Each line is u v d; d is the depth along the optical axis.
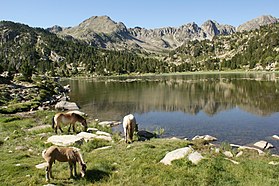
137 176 14.66
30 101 56.12
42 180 14.27
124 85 114.44
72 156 14.73
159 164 16.41
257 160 18.28
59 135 25.33
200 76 175.12
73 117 28.95
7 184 13.74
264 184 13.13
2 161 17.84
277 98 58.81
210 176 14.20
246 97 62.56
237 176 14.31
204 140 27.50
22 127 31.98
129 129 25.33
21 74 91.75
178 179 14.02
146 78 170.88
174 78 160.00
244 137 29.84
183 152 17.25
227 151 22.08
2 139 25.17
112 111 49.97
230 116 42.56
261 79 123.00
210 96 67.12
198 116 43.56
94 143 23.06
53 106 55.06
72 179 14.45
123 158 18.19
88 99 68.25
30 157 19.06
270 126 34.91
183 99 63.62
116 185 13.74
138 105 56.69
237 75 171.25
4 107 47.59
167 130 34.31
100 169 15.72
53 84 93.19
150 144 22.64
